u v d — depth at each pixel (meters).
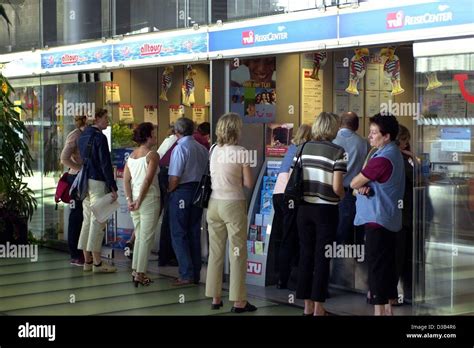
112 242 12.52
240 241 8.39
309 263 7.95
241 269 8.45
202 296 9.39
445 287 7.51
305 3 8.57
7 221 12.36
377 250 7.39
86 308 8.83
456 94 7.25
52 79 12.83
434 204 7.54
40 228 13.21
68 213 12.62
